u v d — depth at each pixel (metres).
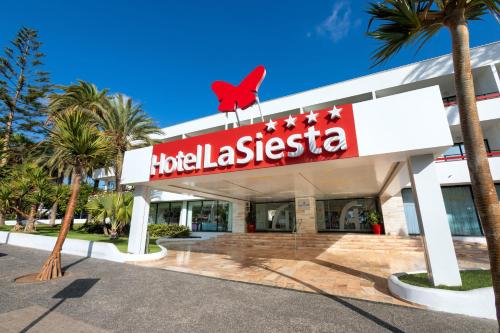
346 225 17.20
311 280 6.70
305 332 3.67
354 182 10.76
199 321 4.06
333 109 6.38
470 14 4.76
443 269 5.06
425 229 5.40
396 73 16.30
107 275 7.19
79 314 4.32
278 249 13.64
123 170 9.94
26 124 24.67
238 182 10.17
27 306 4.63
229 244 15.95
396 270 7.96
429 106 5.65
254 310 4.53
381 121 5.96
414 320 4.05
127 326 3.86
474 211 13.46
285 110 19.25
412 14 4.40
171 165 8.74
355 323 3.97
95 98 18.83
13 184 14.53
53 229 19.55
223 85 11.56
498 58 13.91
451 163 13.63
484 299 4.27
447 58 15.20
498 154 12.53
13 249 12.07
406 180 9.40
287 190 13.26
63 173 22.48
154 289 5.82
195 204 22.41
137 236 9.83
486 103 13.42
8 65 23.77
